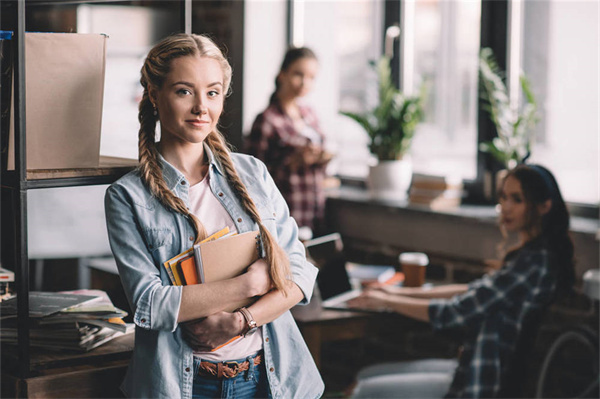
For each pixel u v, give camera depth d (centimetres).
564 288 269
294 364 169
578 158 347
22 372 166
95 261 343
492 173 381
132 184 161
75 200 301
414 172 391
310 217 402
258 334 166
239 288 155
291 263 169
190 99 156
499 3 372
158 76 156
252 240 162
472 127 391
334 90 462
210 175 167
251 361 164
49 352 177
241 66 455
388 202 397
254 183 172
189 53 155
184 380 158
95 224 306
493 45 376
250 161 177
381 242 399
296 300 165
